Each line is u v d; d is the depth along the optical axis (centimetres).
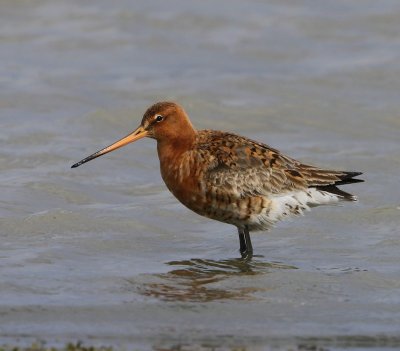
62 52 3016
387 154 2330
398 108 2634
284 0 3475
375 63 2956
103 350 1319
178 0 3444
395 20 3306
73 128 2456
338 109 2638
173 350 1337
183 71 2909
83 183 2134
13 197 2019
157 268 1702
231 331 1419
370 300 1556
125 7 3353
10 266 1672
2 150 2281
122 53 3034
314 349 1352
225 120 2572
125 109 2570
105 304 1516
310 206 1828
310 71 2908
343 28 3250
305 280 1647
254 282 1636
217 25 3259
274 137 2470
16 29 3161
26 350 1313
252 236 1900
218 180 1769
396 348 1359
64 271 1661
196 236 1902
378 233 1900
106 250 1786
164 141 1816
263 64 2978
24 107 2589
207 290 1593
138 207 2012
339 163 2273
